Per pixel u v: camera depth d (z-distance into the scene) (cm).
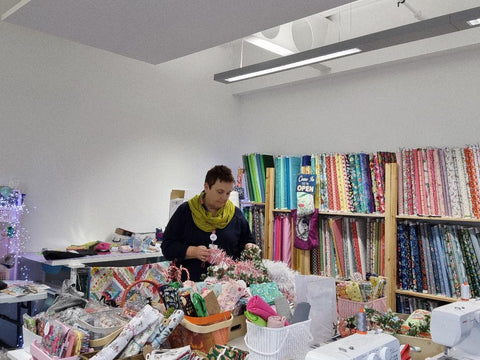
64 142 452
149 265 394
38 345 177
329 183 445
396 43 304
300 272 456
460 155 362
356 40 311
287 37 434
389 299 384
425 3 423
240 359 162
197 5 273
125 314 191
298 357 171
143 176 516
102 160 481
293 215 462
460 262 356
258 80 570
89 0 266
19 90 422
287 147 554
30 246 428
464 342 182
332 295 202
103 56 482
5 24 414
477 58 399
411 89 442
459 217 359
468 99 404
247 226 311
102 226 480
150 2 269
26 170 426
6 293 338
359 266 420
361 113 481
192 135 564
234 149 610
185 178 556
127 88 502
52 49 443
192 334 176
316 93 524
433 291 368
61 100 449
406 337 188
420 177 381
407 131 444
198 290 201
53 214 443
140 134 513
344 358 136
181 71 553
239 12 282
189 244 288
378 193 407
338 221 436
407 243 384
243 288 206
